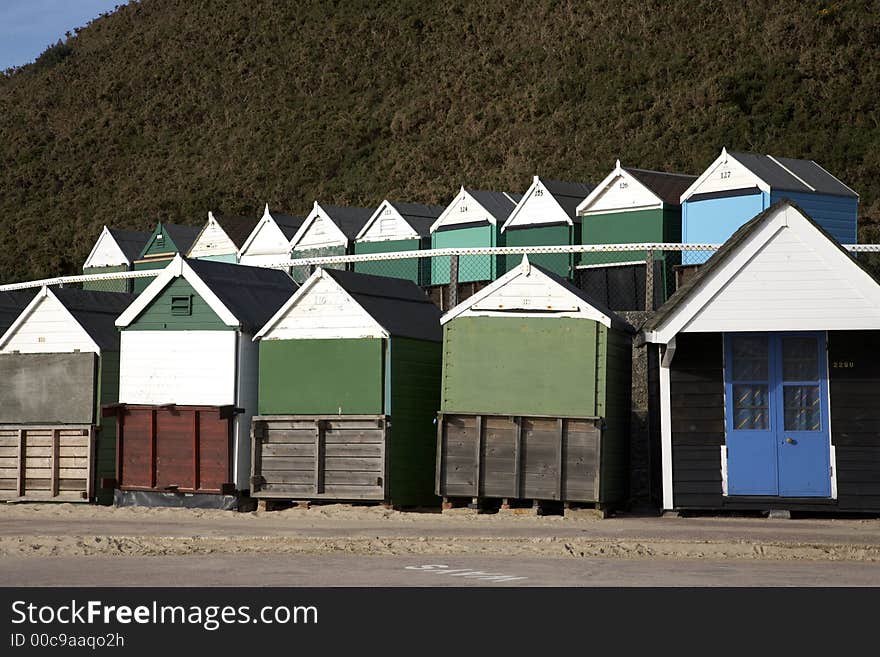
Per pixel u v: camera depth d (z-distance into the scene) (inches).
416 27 3189.0
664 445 710.5
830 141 1998.0
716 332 705.6
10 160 3373.5
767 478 697.6
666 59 2442.2
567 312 709.3
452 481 717.9
